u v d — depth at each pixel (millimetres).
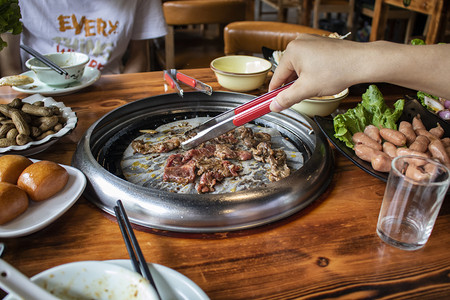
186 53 3609
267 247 735
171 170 967
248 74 1366
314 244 745
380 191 915
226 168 985
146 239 751
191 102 1313
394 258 712
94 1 2086
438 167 700
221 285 649
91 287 537
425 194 695
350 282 658
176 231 770
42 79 1365
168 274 591
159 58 3496
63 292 535
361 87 1522
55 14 2057
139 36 2309
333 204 866
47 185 799
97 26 2121
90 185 861
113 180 833
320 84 787
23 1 1991
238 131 1210
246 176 984
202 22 3617
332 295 633
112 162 1035
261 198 801
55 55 1502
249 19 3852
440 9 2508
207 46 3816
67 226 780
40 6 2021
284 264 695
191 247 734
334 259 708
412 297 632
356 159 969
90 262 545
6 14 1135
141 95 1425
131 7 2148
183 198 783
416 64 750
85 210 830
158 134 1178
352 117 1122
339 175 979
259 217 794
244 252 722
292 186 843
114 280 531
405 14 3824
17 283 478
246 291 638
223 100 1319
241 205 783
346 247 738
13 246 722
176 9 3516
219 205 777
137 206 789
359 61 764
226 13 3623
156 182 954
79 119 1229
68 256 704
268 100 877
